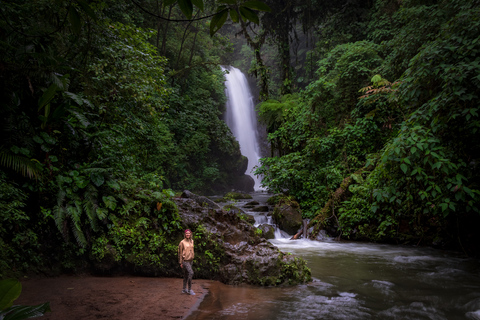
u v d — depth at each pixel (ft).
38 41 25.67
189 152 90.53
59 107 25.08
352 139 47.44
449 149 30.14
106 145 31.68
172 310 17.92
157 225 26.37
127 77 36.11
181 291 21.52
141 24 79.51
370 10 60.95
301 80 78.69
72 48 31.40
